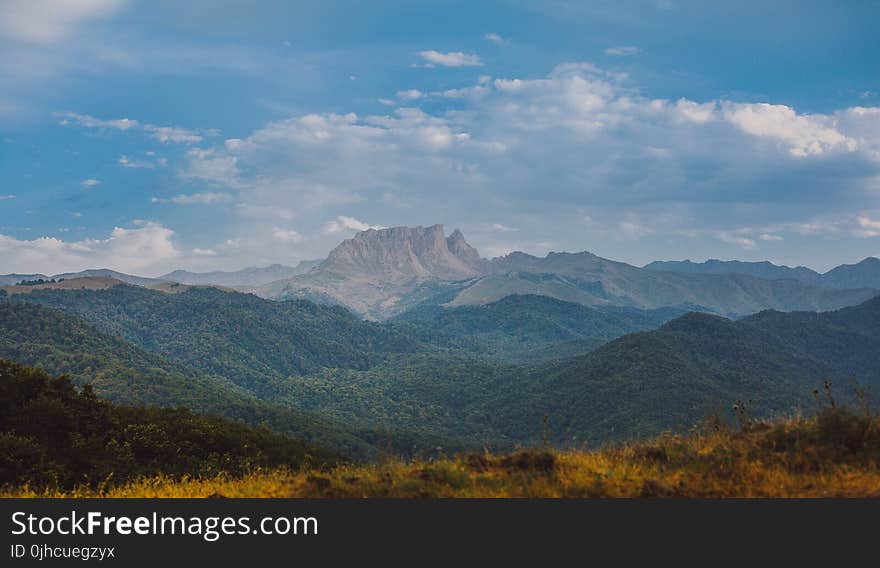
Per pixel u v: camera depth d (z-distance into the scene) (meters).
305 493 11.03
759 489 9.52
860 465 9.77
